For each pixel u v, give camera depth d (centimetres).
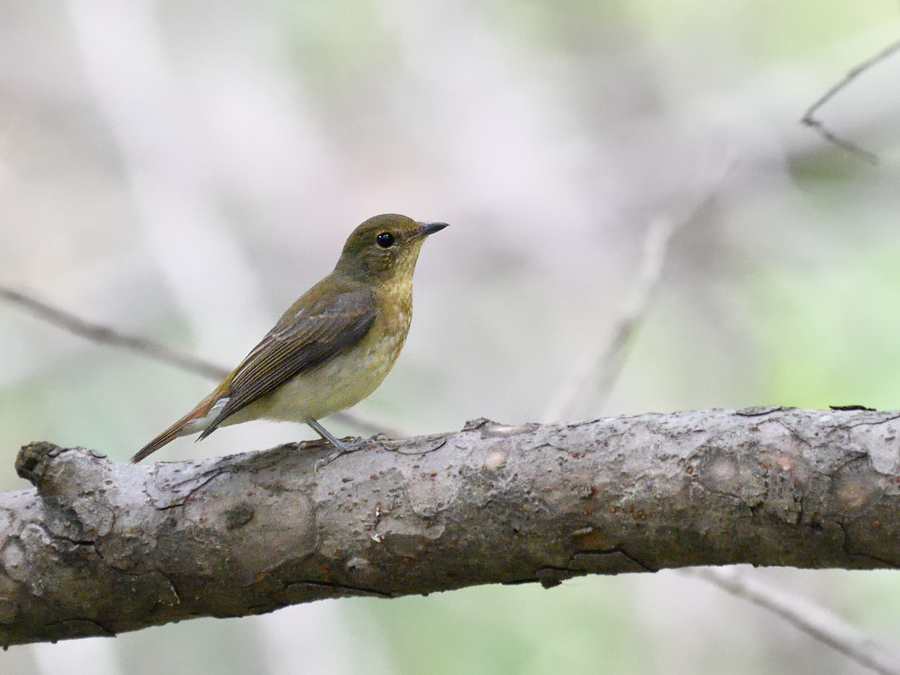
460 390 1720
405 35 1931
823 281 1544
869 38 1730
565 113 1916
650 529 467
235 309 1564
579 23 1952
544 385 1733
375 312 736
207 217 1680
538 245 1792
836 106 1672
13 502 543
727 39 1903
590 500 473
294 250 1767
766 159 1681
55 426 1454
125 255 1712
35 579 524
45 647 1254
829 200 1669
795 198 1672
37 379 1463
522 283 1791
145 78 1822
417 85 1919
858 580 1251
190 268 1592
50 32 1944
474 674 1285
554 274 1791
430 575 502
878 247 1603
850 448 444
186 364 795
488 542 488
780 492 447
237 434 1425
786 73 1781
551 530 479
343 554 505
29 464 527
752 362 1576
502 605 1327
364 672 1244
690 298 1648
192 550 516
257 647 1316
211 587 521
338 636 1200
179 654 1327
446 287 1783
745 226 1662
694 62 1909
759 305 1579
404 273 769
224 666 1327
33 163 1844
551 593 1342
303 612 1183
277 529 511
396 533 496
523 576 495
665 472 465
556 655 1309
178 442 1445
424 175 1848
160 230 1648
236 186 1792
